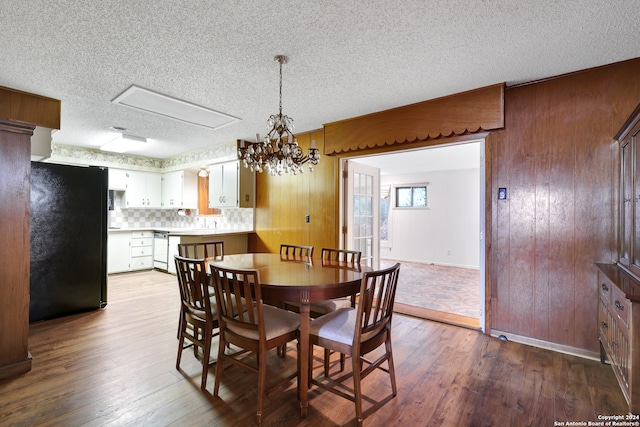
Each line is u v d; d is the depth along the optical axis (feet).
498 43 6.82
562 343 8.23
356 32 6.43
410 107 10.54
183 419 5.57
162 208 20.93
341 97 9.93
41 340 8.93
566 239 8.19
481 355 8.06
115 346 8.55
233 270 5.74
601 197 7.77
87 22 6.06
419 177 24.18
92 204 11.62
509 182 8.96
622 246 7.25
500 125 8.86
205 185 19.20
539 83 8.57
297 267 7.93
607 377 6.97
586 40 6.66
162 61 7.66
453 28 6.28
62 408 5.83
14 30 6.29
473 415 5.72
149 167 20.02
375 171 14.93
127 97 9.86
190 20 6.03
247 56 7.41
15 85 9.03
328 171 13.25
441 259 23.06
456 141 9.82
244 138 15.12
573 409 5.87
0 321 6.91
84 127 13.32
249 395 6.33
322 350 8.59
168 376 7.01
